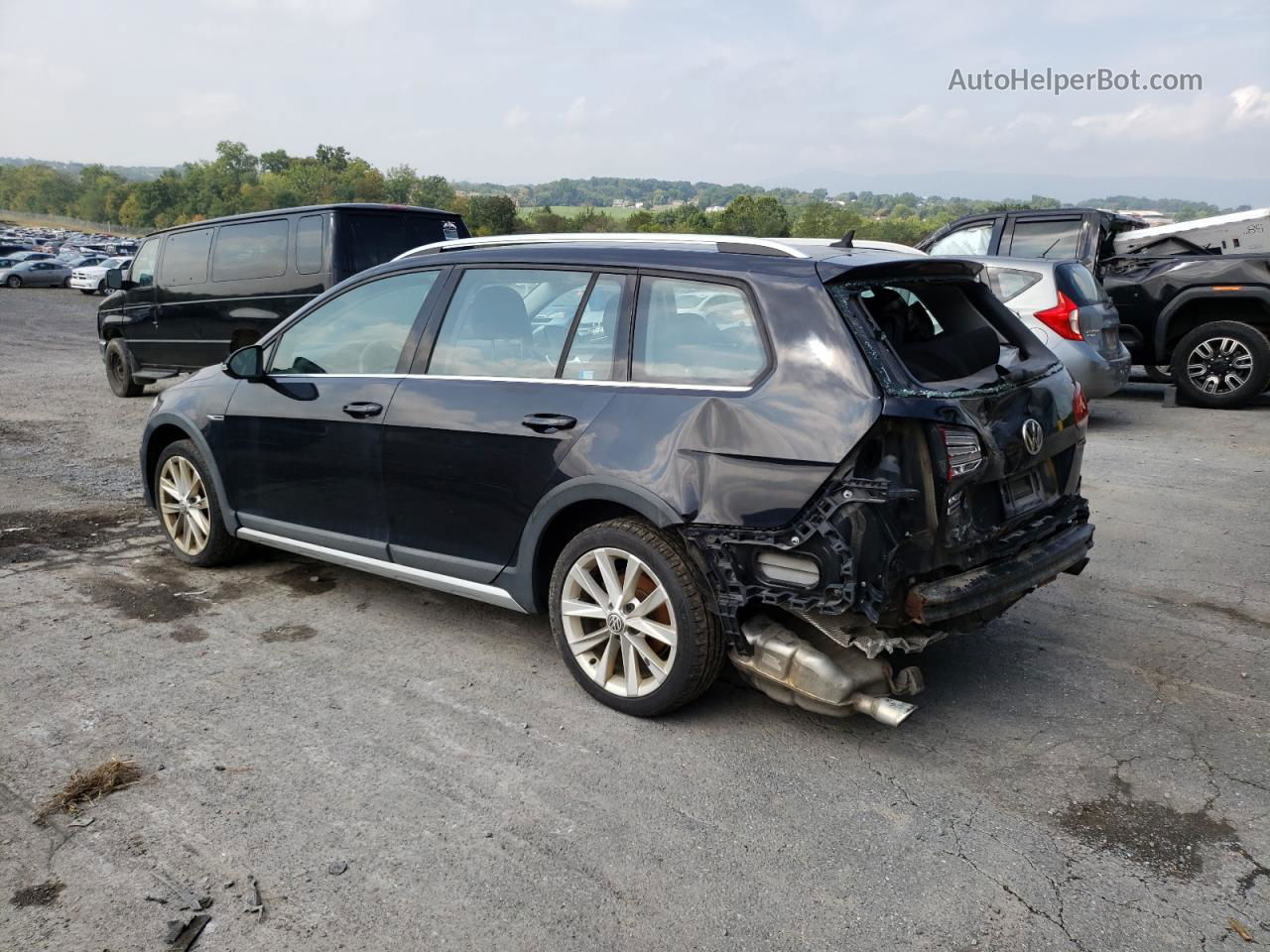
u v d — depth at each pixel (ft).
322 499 14.75
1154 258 34.78
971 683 12.87
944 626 10.82
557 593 12.28
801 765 10.78
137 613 15.26
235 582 16.74
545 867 8.96
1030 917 8.28
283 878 8.77
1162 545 18.98
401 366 13.79
